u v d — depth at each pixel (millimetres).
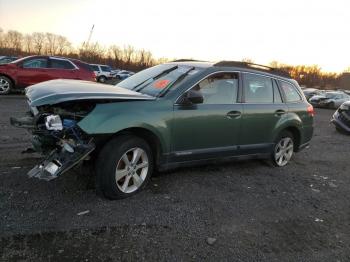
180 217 4164
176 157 4957
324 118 18547
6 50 80250
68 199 4312
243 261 3412
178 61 6023
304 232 4156
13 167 5203
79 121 4066
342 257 3684
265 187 5512
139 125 4395
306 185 5859
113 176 4293
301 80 80250
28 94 4555
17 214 3840
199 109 5043
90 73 15461
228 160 5684
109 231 3686
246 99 5754
